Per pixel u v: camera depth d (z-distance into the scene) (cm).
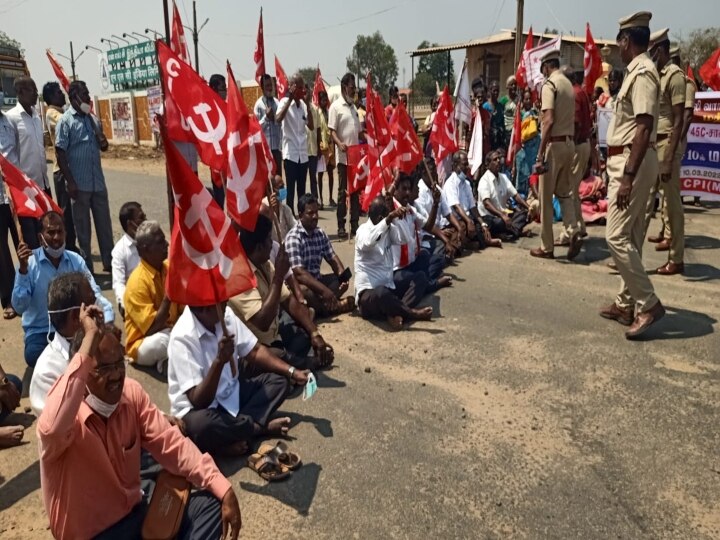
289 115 845
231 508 239
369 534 273
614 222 467
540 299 569
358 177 711
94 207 666
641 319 468
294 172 867
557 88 644
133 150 2500
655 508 287
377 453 334
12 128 612
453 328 506
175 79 383
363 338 492
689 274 633
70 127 623
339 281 563
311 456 333
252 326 404
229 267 304
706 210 949
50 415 206
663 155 603
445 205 718
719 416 362
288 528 278
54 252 434
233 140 386
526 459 326
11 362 470
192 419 314
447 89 725
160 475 249
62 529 230
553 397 390
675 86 584
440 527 277
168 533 231
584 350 457
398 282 538
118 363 225
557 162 664
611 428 353
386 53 6022
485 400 389
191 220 292
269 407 348
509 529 275
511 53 2347
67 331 300
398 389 406
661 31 597
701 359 436
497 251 749
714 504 288
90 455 223
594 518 281
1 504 305
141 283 429
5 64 1491
